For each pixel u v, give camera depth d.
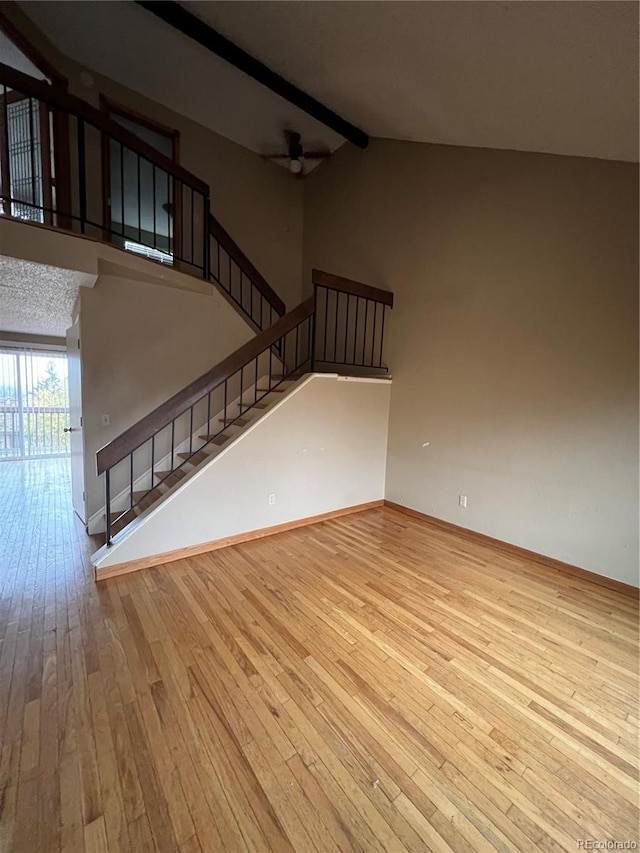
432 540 3.61
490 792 1.34
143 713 1.63
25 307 4.07
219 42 3.35
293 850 1.17
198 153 5.01
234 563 3.03
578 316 2.93
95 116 2.83
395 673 1.90
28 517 3.99
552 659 2.03
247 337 4.48
